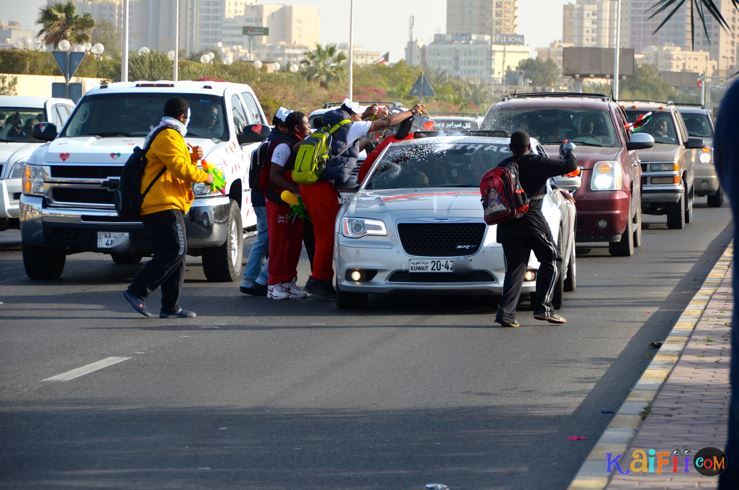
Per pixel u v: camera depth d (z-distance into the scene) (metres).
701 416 16.55
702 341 22.53
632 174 41.53
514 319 25.92
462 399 18.83
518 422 17.31
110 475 14.51
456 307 29.03
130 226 32.22
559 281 28.25
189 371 21.08
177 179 26.91
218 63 179.75
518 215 25.19
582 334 25.09
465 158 30.05
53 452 15.59
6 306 29.00
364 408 18.19
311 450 15.70
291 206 29.78
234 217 34.31
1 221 43.19
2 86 125.25
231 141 34.88
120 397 18.94
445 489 13.91
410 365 21.62
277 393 19.23
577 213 39.25
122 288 32.62
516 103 42.75
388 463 15.09
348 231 27.72
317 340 24.33
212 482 14.23
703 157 67.94
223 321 26.91
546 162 25.31
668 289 32.56
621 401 18.72
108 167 32.22
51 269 34.06
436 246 27.28
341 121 29.77
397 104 63.28
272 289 30.47
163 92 35.72
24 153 43.34
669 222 53.28
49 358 22.34
